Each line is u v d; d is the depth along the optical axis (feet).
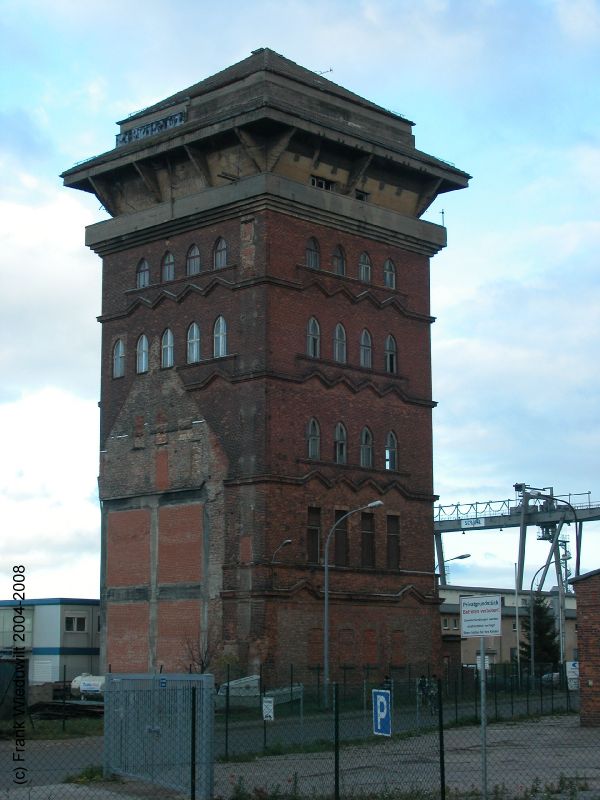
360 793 101.76
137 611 248.11
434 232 266.77
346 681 235.61
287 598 229.04
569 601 451.53
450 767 125.49
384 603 246.06
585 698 174.91
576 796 99.66
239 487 233.14
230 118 234.17
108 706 110.83
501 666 306.14
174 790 100.48
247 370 234.38
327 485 239.50
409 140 267.39
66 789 102.78
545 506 351.87
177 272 249.75
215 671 228.22
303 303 240.32
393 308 258.16
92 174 261.03
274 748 143.02
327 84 259.39
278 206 236.22
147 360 253.85
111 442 258.37
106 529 257.14
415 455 258.37
